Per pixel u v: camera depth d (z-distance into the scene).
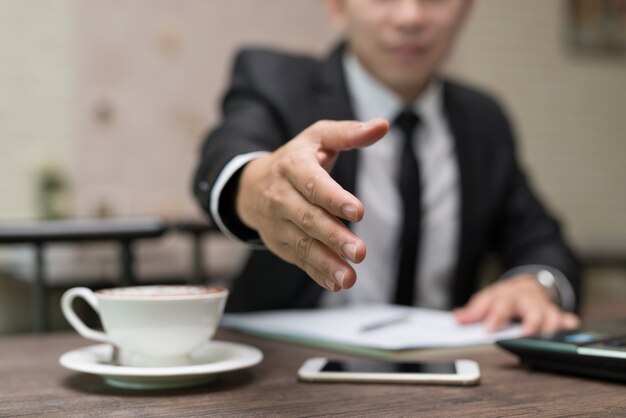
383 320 1.02
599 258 2.73
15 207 2.98
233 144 0.86
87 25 3.07
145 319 0.63
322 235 0.60
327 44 3.46
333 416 0.55
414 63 1.38
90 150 3.08
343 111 1.43
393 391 0.63
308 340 0.90
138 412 0.56
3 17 2.96
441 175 1.52
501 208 1.58
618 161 3.97
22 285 2.95
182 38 3.20
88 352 0.72
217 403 0.59
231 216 0.82
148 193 3.15
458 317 1.00
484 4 3.66
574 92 3.86
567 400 0.59
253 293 1.38
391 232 1.47
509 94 3.72
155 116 3.16
